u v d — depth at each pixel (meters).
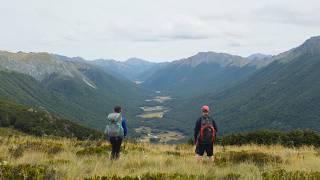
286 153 20.28
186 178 10.93
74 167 12.55
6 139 23.16
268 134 29.53
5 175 10.18
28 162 14.29
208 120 15.48
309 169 14.21
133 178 10.75
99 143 22.77
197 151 15.51
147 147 24.41
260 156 16.92
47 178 10.46
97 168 12.96
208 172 12.54
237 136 30.72
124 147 21.34
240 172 12.82
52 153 18.09
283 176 11.33
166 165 14.74
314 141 28.41
